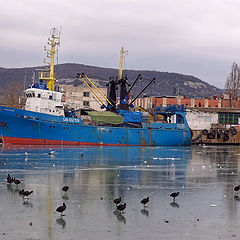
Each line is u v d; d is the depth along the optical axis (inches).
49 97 3907.5
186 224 1195.3
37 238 1049.5
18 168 2224.4
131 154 3233.3
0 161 2504.9
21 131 3693.4
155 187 1763.0
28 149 3336.6
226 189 1749.5
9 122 3649.1
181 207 1396.4
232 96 6525.6
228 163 2787.9
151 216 1272.1
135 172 2209.6
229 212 1341.0
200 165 2625.5
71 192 1601.9
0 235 1064.2
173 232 1119.6
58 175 2021.4
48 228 1128.8
